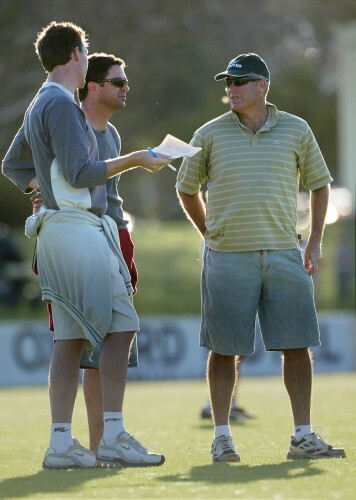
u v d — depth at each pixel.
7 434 33.19
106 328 21.34
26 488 18.67
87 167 21.06
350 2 106.44
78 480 19.48
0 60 88.62
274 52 100.75
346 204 117.56
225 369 23.44
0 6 87.12
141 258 114.94
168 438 31.05
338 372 71.44
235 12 96.12
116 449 21.48
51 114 21.20
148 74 92.94
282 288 23.11
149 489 18.16
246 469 20.78
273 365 69.44
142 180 153.38
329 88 138.00
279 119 23.38
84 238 21.33
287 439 29.45
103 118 23.84
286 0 101.75
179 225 145.25
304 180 23.91
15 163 22.61
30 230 21.69
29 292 95.75
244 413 37.50
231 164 23.05
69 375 21.62
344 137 119.06
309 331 23.25
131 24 89.19
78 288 21.27
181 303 101.19
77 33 21.92
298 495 17.22
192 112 111.06
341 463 21.61
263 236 23.00
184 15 92.38
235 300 23.00
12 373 67.25
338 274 100.56
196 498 17.12
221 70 95.31
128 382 66.94
